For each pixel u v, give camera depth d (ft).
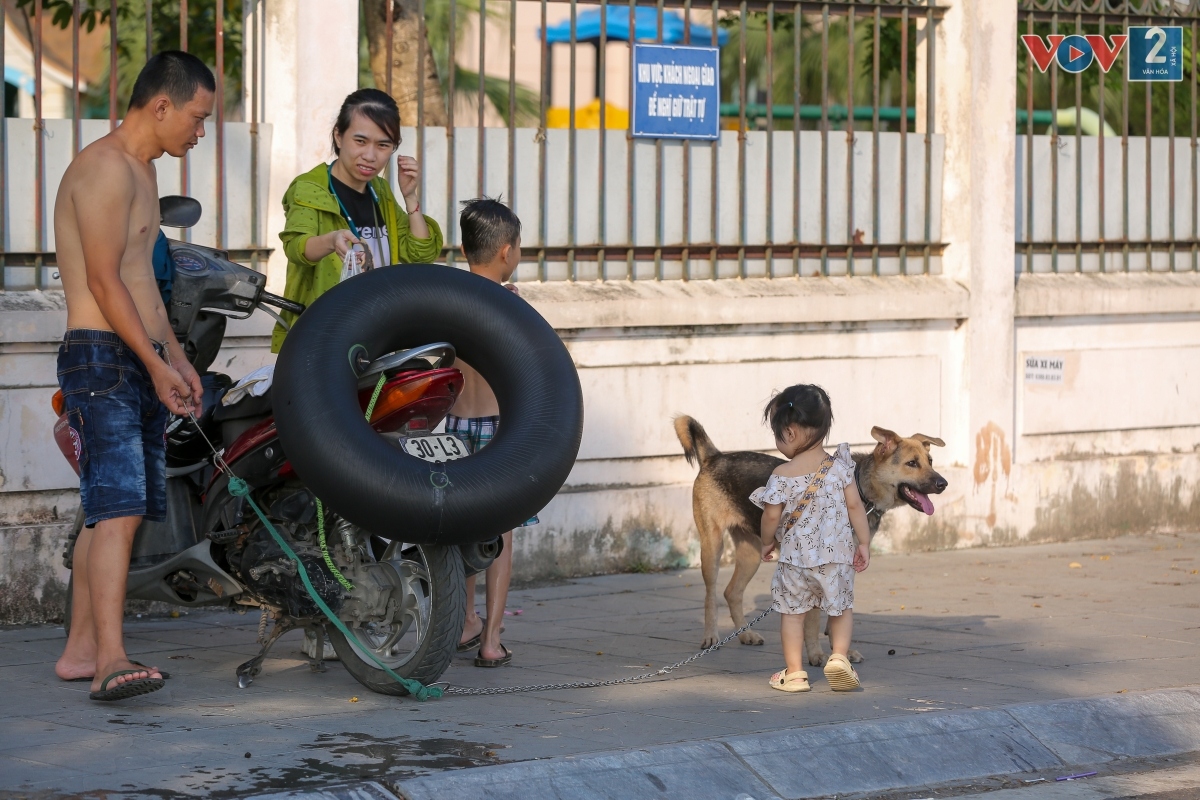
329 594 18.04
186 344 19.45
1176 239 35.01
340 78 25.76
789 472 19.12
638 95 28.89
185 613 24.31
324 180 20.33
